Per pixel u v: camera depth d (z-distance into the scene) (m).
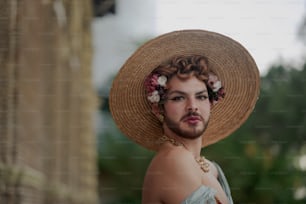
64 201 3.47
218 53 2.73
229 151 5.72
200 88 2.67
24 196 2.93
